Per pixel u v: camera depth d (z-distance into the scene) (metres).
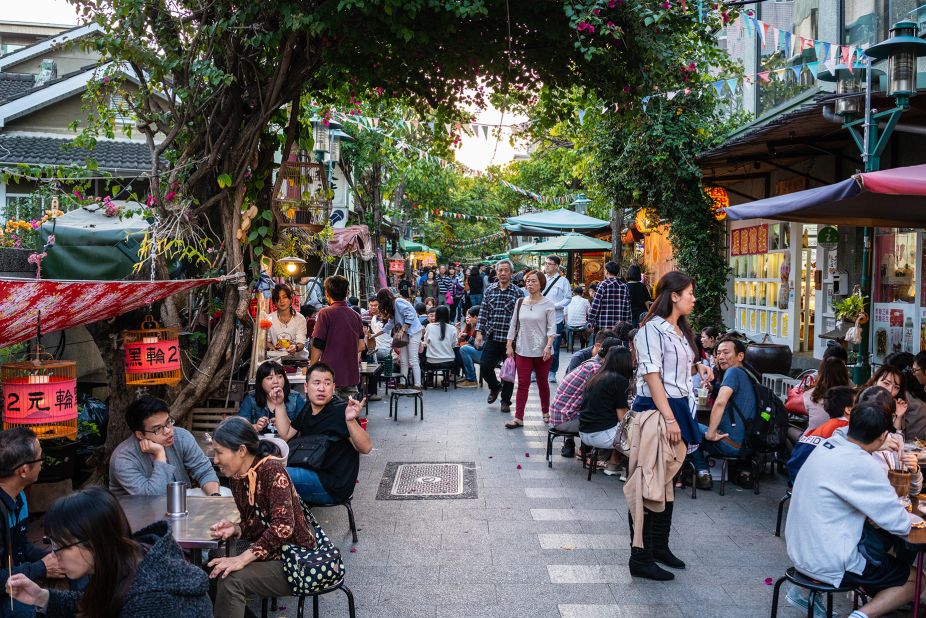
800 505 4.38
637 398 5.61
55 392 4.49
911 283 9.55
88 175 7.80
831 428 5.40
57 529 2.85
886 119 8.02
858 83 7.91
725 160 12.00
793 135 10.23
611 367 7.83
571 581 5.44
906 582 4.28
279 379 6.39
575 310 17.47
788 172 13.11
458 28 6.95
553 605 5.05
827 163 11.66
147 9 6.77
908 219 7.93
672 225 14.60
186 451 5.42
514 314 10.71
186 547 3.96
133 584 2.89
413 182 26.41
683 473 7.91
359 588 5.33
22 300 3.93
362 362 12.10
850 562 4.18
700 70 9.31
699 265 14.30
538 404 12.52
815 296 12.17
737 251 15.57
